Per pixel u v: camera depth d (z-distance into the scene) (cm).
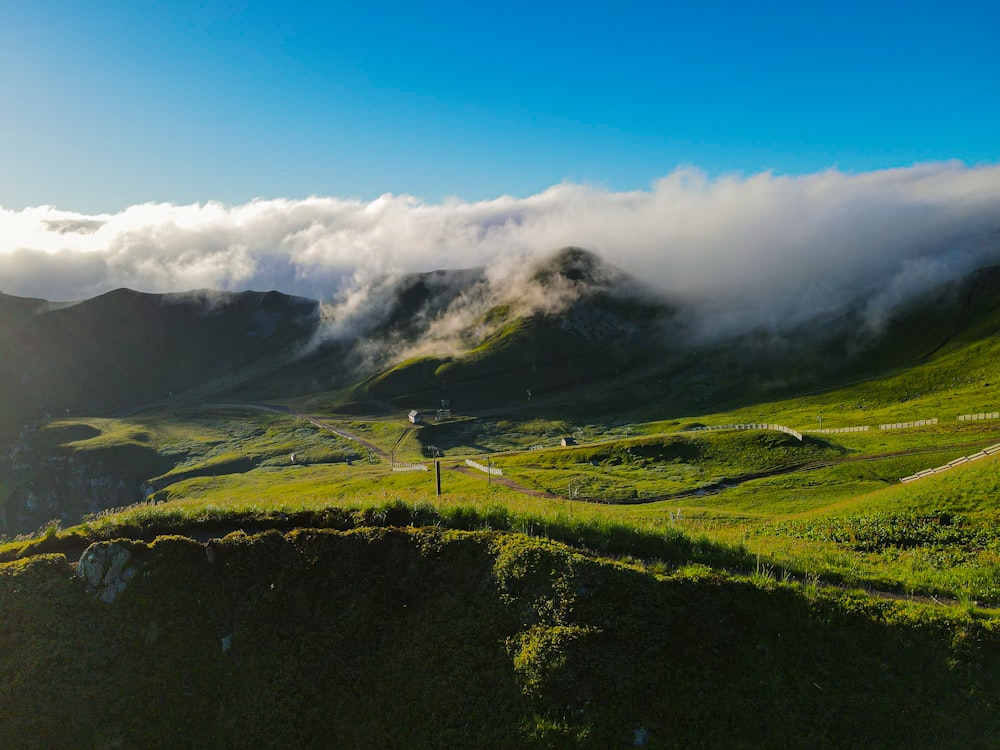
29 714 2275
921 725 2139
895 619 2406
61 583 2612
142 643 2492
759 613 2462
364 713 2370
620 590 2530
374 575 2753
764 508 8369
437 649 2478
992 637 2303
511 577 2623
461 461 16562
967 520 4128
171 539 2772
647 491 10319
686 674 2303
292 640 2569
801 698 2234
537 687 2259
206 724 2342
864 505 5047
